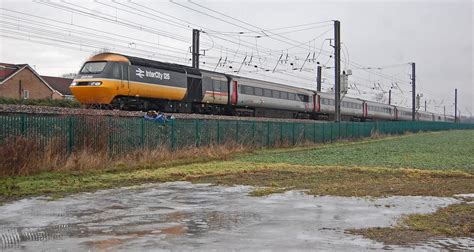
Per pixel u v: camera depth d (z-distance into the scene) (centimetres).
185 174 1861
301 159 2616
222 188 1509
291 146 3612
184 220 991
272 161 2464
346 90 4650
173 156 2336
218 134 2881
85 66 2731
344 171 2008
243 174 1894
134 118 2238
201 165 2195
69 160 1839
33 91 5894
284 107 4681
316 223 962
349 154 3034
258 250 750
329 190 1450
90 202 1226
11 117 1705
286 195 1355
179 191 1441
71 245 774
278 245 781
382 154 3038
